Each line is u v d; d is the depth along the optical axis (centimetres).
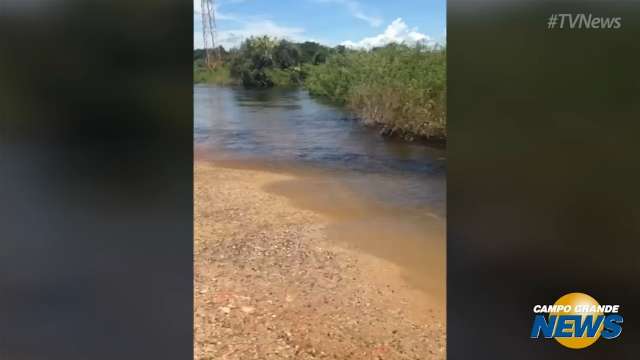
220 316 311
